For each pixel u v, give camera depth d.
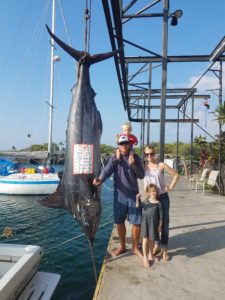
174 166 22.06
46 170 21.00
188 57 9.43
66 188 3.66
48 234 10.24
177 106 20.84
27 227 11.23
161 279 4.04
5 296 3.42
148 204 4.63
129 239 5.63
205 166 16.19
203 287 3.84
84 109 3.71
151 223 4.56
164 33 6.60
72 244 8.77
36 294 4.02
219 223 6.82
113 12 4.65
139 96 18.56
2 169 22.42
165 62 6.64
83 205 3.60
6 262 4.37
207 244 5.42
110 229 10.26
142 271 4.28
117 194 4.82
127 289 3.76
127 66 11.05
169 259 4.72
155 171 4.90
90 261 7.43
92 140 3.69
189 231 6.20
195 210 8.27
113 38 5.74
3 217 13.02
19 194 19.45
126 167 4.75
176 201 9.74
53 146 24.59
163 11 6.57
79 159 3.60
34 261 4.25
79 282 6.34
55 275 4.58
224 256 4.86
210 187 12.71
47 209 14.45
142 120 20.94
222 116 11.88
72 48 3.80
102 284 3.88
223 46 8.14
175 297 3.58
